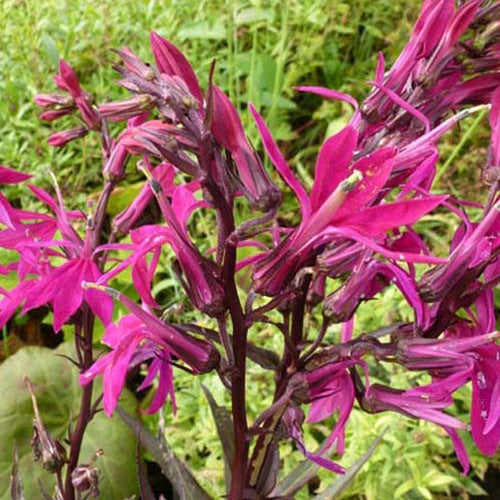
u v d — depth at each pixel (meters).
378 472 0.30
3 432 0.30
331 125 0.48
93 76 0.46
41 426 0.19
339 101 0.51
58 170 0.43
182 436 0.32
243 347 0.16
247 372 0.33
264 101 0.48
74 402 0.32
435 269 0.16
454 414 0.32
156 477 0.34
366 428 0.30
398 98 0.15
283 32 0.44
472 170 0.47
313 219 0.14
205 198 0.15
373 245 0.13
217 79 0.48
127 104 0.15
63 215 0.19
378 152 0.13
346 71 0.53
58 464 0.19
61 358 0.33
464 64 0.16
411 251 0.17
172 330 0.16
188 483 0.20
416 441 0.31
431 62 0.16
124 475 0.31
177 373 0.33
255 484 0.18
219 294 0.15
